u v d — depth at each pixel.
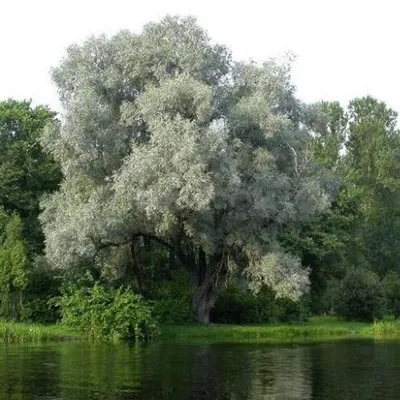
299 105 41.09
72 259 35.62
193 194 32.56
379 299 48.28
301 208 38.44
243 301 42.94
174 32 37.72
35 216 45.88
